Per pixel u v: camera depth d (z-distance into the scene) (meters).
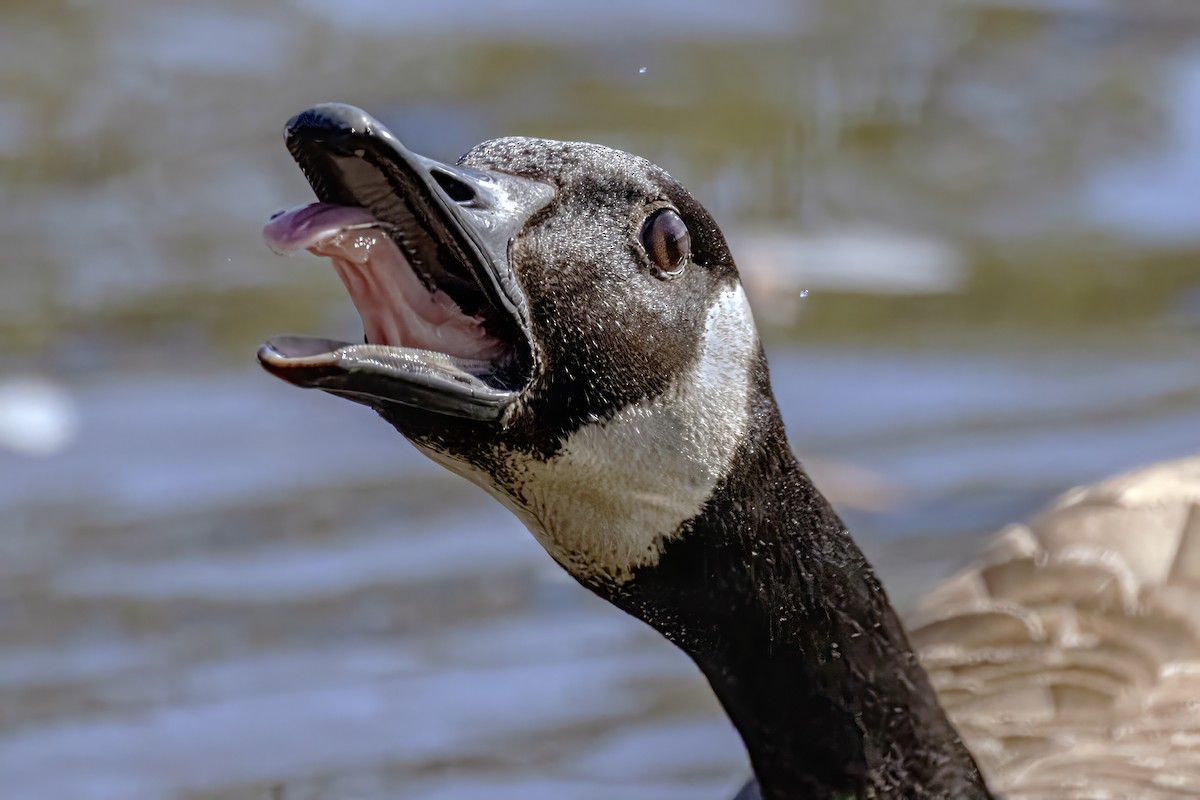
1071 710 8.84
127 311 13.67
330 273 14.44
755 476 6.45
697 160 16.11
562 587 10.88
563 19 19.09
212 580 10.71
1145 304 14.16
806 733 6.89
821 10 19.84
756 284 14.04
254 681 9.83
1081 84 17.94
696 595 6.51
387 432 12.55
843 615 6.80
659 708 9.70
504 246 5.79
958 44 18.86
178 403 12.66
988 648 9.41
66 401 12.57
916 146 16.67
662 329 6.18
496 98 17.03
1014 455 11.91
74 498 11.51
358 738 9.31
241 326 13.56
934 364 13.24
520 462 6.02
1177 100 17.72
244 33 18.39
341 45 18.09
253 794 8.79
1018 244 14.97
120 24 18.48
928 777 7.06
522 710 9.62
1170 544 9.84
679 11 19.53
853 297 14.05
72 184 15.47
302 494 11.66
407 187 5.50
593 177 6.14
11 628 10.19
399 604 10.57
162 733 9.30
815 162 16.08
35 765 9.04
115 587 10.60
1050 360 13.30
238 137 16.28
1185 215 15.54
